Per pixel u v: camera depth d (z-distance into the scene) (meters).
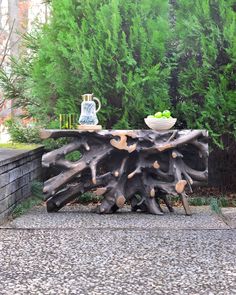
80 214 5.43
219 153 7.10
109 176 5.45
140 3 6.60
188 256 3.58
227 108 6.32
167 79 6.68
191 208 5.97
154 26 6.52
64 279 3.03
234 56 6.30
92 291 2.80
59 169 5.43
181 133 5.43
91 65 6.39
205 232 4.43
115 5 6.39
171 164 5.40
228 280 3.00
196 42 6.46
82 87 6.55
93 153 5.42
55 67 6.60
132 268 3.27
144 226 4.69
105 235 4.30
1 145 7.37
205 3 6.41
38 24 8.19
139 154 5.41
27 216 5.27
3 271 3.21
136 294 2.74
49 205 5.54
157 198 5.68
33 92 7.15
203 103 6.65
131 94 6.38
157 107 6.50
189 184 5.39
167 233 4.38
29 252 3.71
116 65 6.41
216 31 6.36
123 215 5.35
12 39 15.37
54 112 6.86
